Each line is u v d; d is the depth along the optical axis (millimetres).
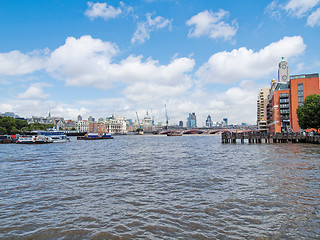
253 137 75312
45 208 15133
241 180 21750
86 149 68312
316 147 54062
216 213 13758
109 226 12258
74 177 24594
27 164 34875
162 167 30484
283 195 16875
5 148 75750
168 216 13438
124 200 16500
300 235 11016
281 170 25938
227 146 67312
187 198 16672
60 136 121000
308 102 75188
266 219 12820
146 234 11297
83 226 12328
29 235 11422
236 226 12016
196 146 72500
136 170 28438
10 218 13531
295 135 71000
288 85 106312
